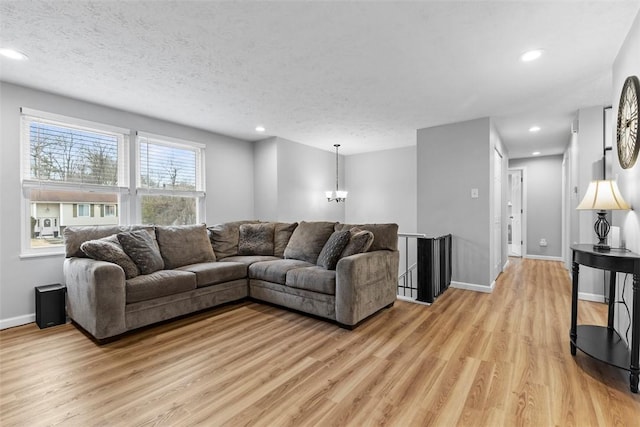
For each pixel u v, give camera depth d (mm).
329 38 2115
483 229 3867
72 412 1563
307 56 2359
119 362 2084
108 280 2361
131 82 2805
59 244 3080
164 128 3986
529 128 4398
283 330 2658
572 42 2146
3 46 2178
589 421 1475
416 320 2881
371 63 2471
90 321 2381
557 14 1844
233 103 3377
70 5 1743
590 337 2199
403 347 2305
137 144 3719
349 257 2738
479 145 3904
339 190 6320
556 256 6312
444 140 4176
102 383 1827
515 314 3016
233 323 2828
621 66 2221
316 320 2910
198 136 4395
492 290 3914
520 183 6777
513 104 3391
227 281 3303
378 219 6141
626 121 2127
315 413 1553
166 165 4051
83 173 3273
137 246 2857
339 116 3855
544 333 2541
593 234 3449
